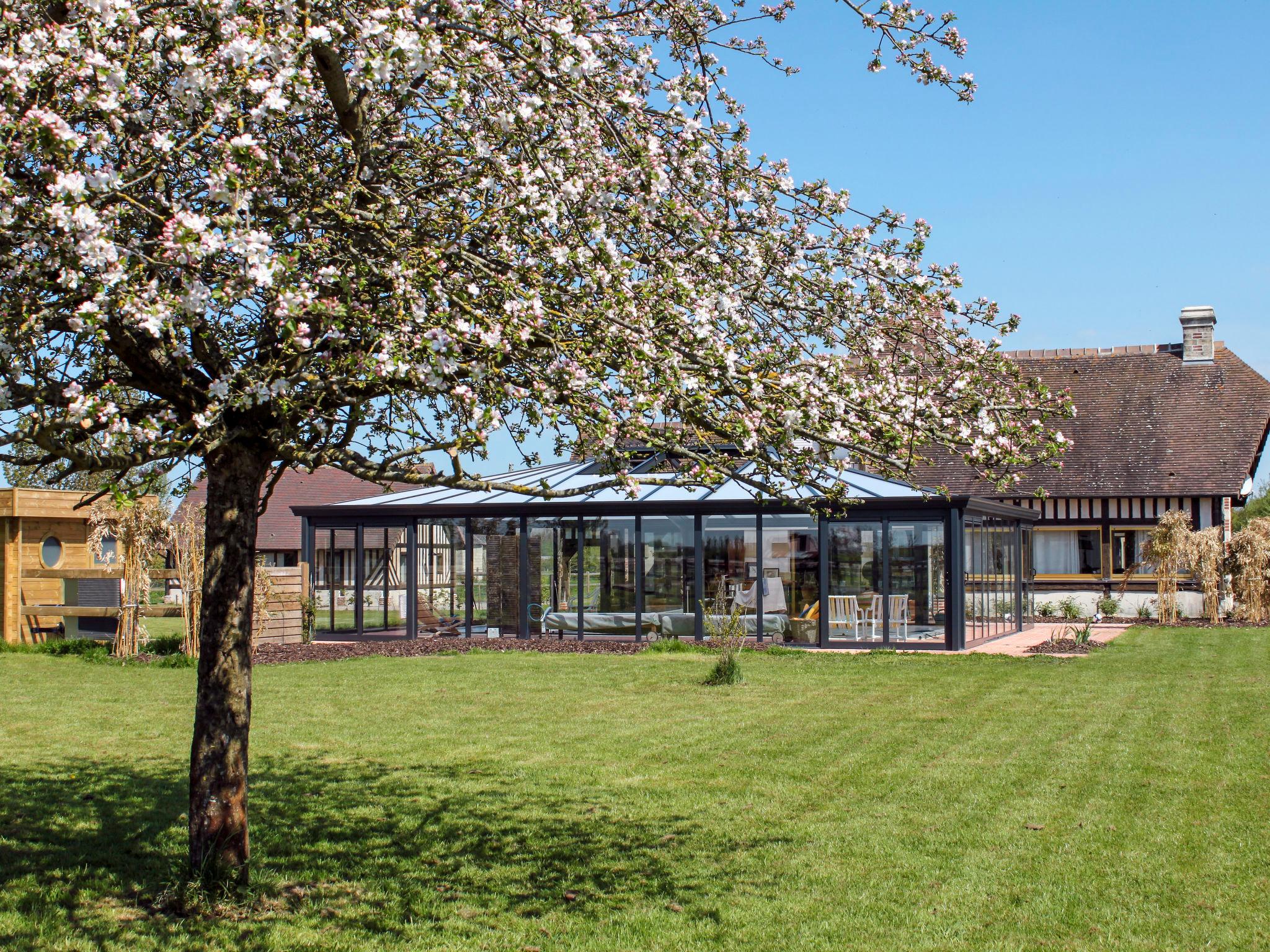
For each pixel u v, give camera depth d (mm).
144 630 18406
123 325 4730
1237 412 28297
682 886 6199
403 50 4418
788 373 5285
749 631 19875
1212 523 27016
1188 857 6605
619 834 7227
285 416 4973
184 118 5000
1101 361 30719
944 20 5840
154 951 5219
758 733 10703
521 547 21078
